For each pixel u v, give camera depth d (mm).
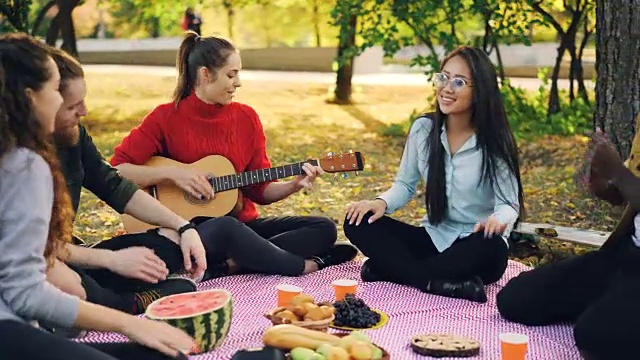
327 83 18062
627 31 6609
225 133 5270
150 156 5262
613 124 6738
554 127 11234
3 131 2912
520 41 10609
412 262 4793
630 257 3746
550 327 4223
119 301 4102
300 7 20938
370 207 4922
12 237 2922
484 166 4746
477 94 4691
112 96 15859
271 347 3406
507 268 5219
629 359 3467
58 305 3021
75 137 4141
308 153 11250
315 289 4789
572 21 11359
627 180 3748
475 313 4410
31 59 2984
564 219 7559
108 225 7664
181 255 4453
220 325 3670
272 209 8227
